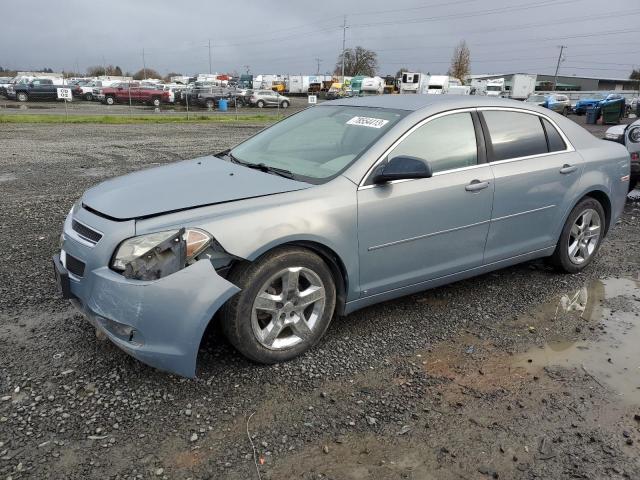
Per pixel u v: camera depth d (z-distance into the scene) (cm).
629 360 361
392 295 385
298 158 392
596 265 544
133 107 4038
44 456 252
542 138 462
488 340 382
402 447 269
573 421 294
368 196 351
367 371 336
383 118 396
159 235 289
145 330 285
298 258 325
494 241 429
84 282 303
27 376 312
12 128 2027
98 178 948
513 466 259
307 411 293
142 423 277
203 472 247
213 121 2800
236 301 309
